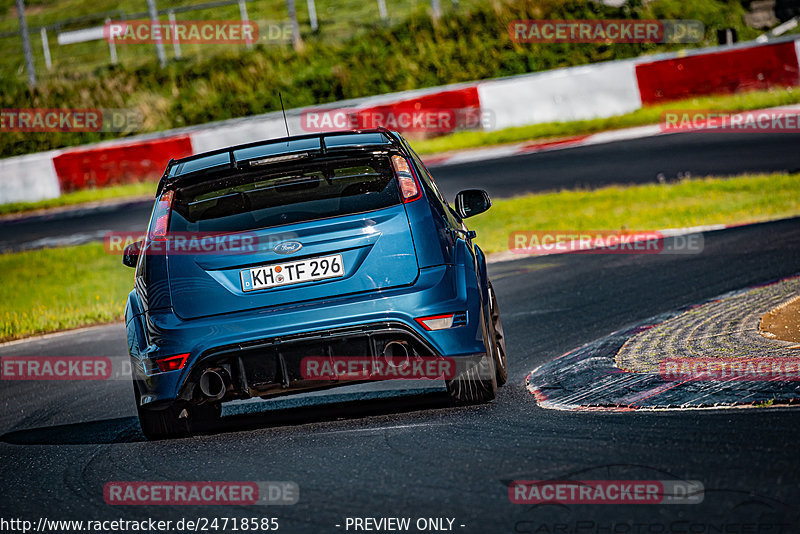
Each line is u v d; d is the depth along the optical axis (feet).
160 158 287.48
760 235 138.72
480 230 178.60
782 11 369.30
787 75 272.10
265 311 58.70
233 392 59.93
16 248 223.92
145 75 375.86
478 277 63.62
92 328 138.51
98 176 288.71
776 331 73.97
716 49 286.05
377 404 68.69
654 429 50.21
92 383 96.84
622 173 212.64
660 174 206.49
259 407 73.92
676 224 160.56
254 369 59.11
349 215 60.13
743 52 273.33
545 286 123.34
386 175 62.54
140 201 266.98
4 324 144.77
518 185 214.69
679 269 121.70
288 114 305.53
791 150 212.84
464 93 282.97
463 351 59.93
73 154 288.92
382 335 58.65
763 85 273.13
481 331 60.95
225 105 350.43
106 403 84.94
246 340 58.18
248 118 322.96
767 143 223.30
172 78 373.81
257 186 62.69
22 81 402.11
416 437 54.90
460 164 249.34
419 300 59.06
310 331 58.13
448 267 60.59
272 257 59.16
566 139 264.52
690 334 77.66
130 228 229.04
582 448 48.14
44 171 288.51
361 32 420.36
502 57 343.46
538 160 239.91
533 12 354.54
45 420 80.53
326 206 61.05
